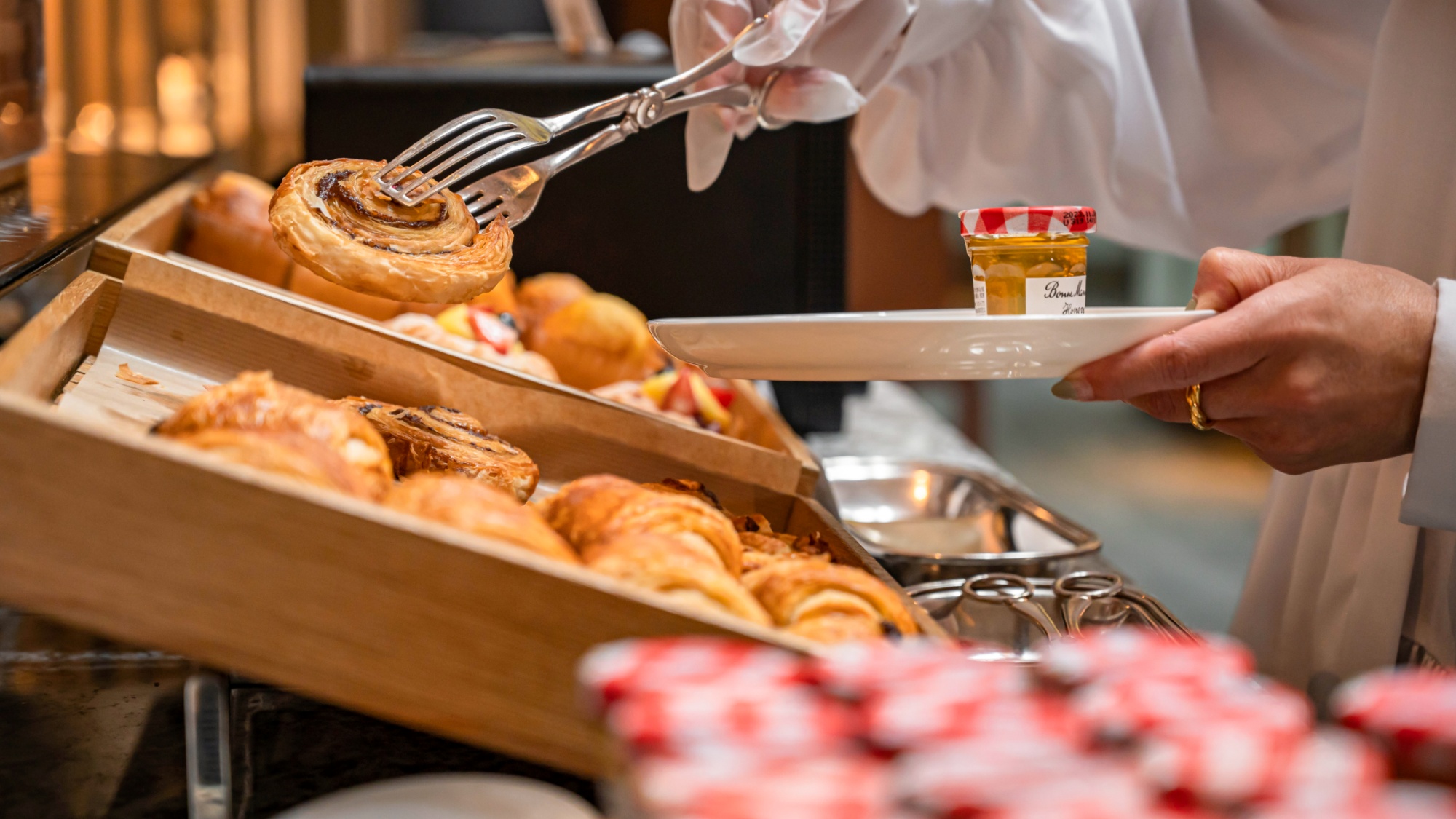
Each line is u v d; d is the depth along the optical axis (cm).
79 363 75
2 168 109
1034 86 120
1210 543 350
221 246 120
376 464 52
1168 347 65
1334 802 28
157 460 42
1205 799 29
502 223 75
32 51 108
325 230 65
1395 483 95
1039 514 105
